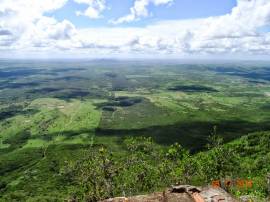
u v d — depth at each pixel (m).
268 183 32.69
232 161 67.38
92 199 61.31
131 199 17.33
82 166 68.94
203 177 64.19
